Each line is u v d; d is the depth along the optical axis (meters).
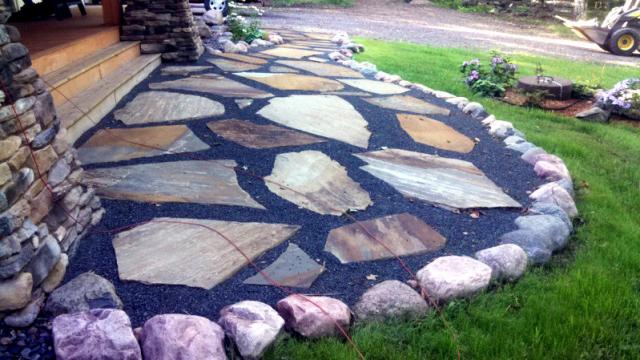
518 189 3.54
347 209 3.06
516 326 2.14
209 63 6.66
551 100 6.12
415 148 4.17
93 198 2.75
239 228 2.77
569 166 4.08
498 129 4.69
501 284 2.47
